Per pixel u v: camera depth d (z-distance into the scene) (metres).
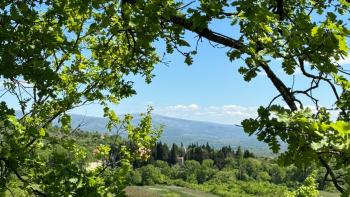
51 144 7.93
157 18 5.51
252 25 4.91
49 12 6.21
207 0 5.21
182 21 5.68
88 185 6.43
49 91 6.19
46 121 9.69
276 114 3.59
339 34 4.32
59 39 6.23
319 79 4.91
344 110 4.43
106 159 11.38
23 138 6.86
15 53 5.66
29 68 5.81
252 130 3.65
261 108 3.64
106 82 10.48
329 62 4.60
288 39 4.85
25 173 6.92
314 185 16.23
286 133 3.58
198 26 5.18
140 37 6.04
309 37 4.59
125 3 6.33
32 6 6.12
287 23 5.50
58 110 9.72
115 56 10.43
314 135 3.50
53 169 6.57
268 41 5.20
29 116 8.98
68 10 6.97
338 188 3.72
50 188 6.30
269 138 3.65
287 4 7.39
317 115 3.84
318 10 7.15
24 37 5.81
